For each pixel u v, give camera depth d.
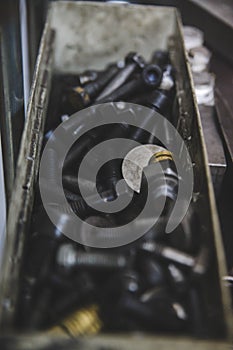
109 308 0.71
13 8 1.22
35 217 0.91
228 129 1.29
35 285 0.75
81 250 0.81
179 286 0.73
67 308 0.71
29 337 0.61
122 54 1.53
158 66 1.33
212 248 0.75
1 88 1.18
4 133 1.21
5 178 1.22
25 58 1.48
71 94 1.26
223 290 0.68
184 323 0.70
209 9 1.69
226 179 1.24
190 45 1.56
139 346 0.61
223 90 1.50
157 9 1.47
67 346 0.61
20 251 0.79
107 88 1.30
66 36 1.49
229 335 0.63
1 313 0.67
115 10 1.47
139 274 0.75
